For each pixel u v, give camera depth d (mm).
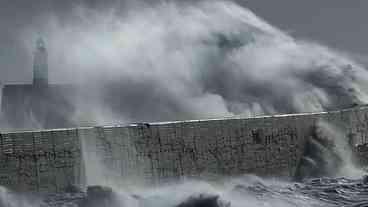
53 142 67750
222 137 83625
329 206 72938
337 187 82000
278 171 89625
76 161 69438
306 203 74062
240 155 85250
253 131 87188
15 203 63344
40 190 66062
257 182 83938
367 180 86250
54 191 67188
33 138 66188
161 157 77312
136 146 75188
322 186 83000
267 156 88500
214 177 82125
